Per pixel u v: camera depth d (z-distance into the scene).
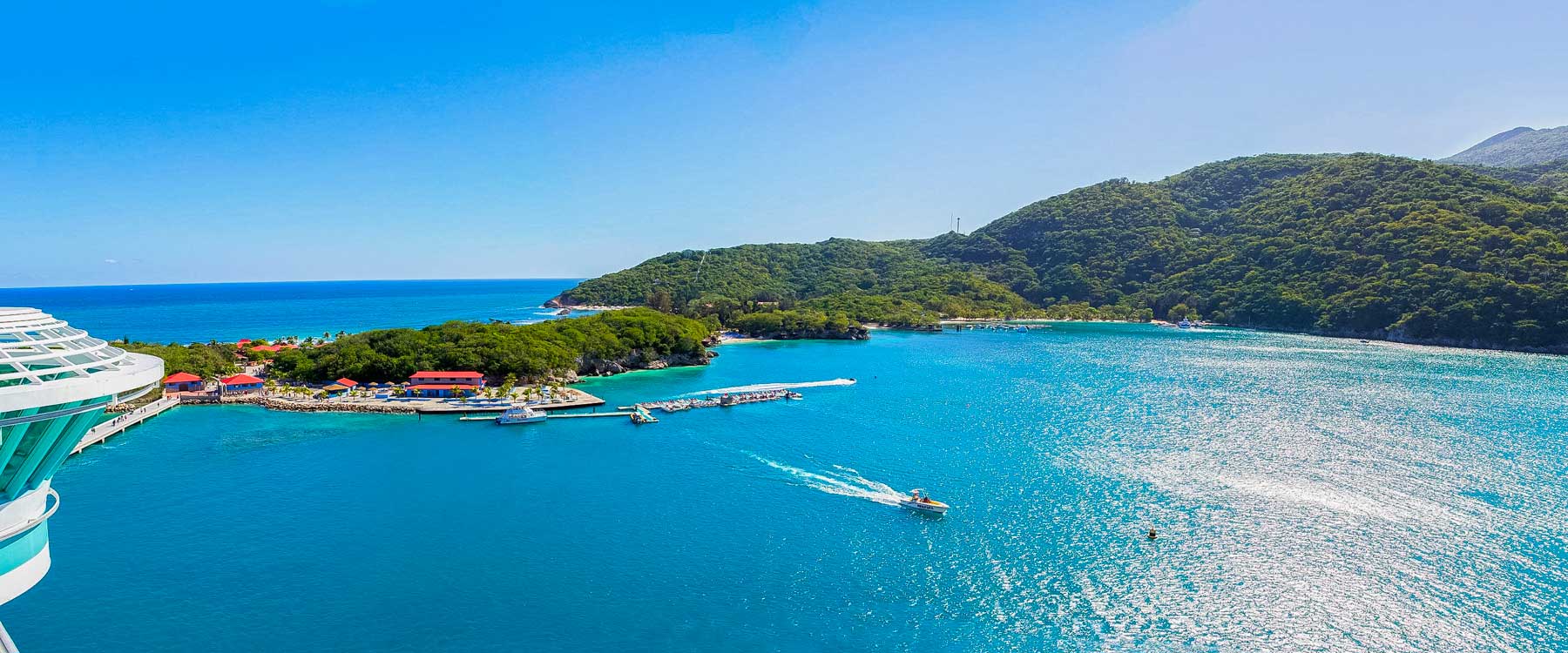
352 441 123.12
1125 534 84.25
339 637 63.31
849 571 75.69
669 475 105.19
